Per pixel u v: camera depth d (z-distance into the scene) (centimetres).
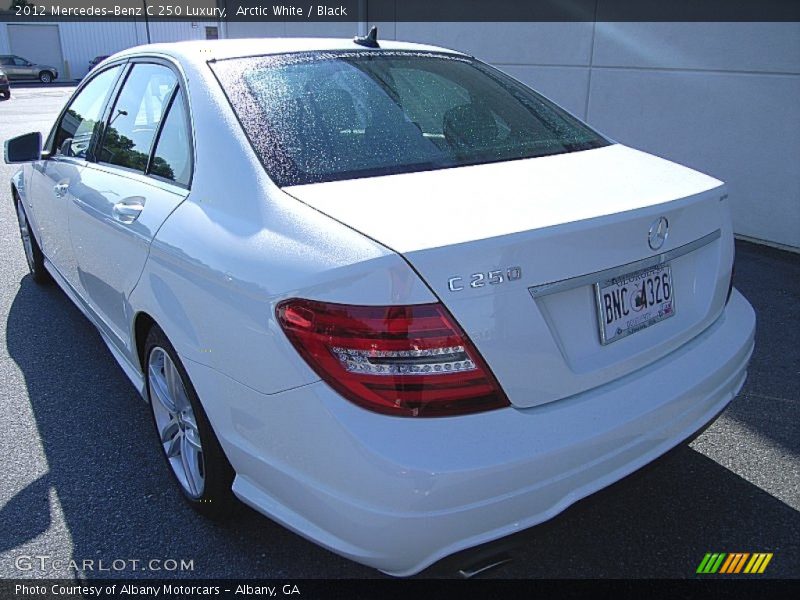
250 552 239
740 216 610
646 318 212
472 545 174
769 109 570
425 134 245
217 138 230
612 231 196
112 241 280
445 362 171
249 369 192
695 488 270
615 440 188
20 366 375
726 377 227
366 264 171
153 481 277
